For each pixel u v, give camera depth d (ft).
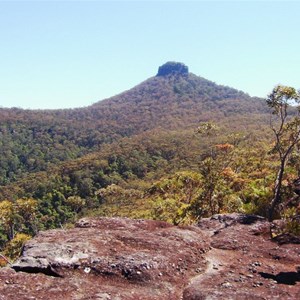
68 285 23.82
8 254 88.48
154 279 25.85
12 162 384.88
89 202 216.74
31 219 104.27
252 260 31.63
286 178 70.85
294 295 23.89
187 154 301.22
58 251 27.66
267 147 132.26
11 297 21.68
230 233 38.86
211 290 24.54
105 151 349.82
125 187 252.42
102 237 31.40
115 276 25.73
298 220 40.93
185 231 36.24
